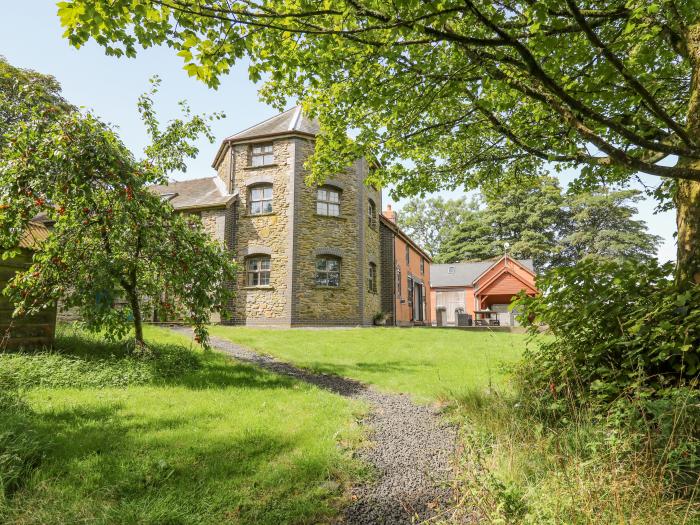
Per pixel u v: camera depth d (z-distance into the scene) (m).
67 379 6.05
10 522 2.48
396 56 4.57
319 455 3.76
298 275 16.56
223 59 3.86
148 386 6.18
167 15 3.61
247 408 5.18
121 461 3.39
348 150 7.35
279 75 4.72
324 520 2.84
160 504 2.80
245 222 17.50
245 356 9.46
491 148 8.09
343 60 5.23
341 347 11.30
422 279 31.06
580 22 3.71
